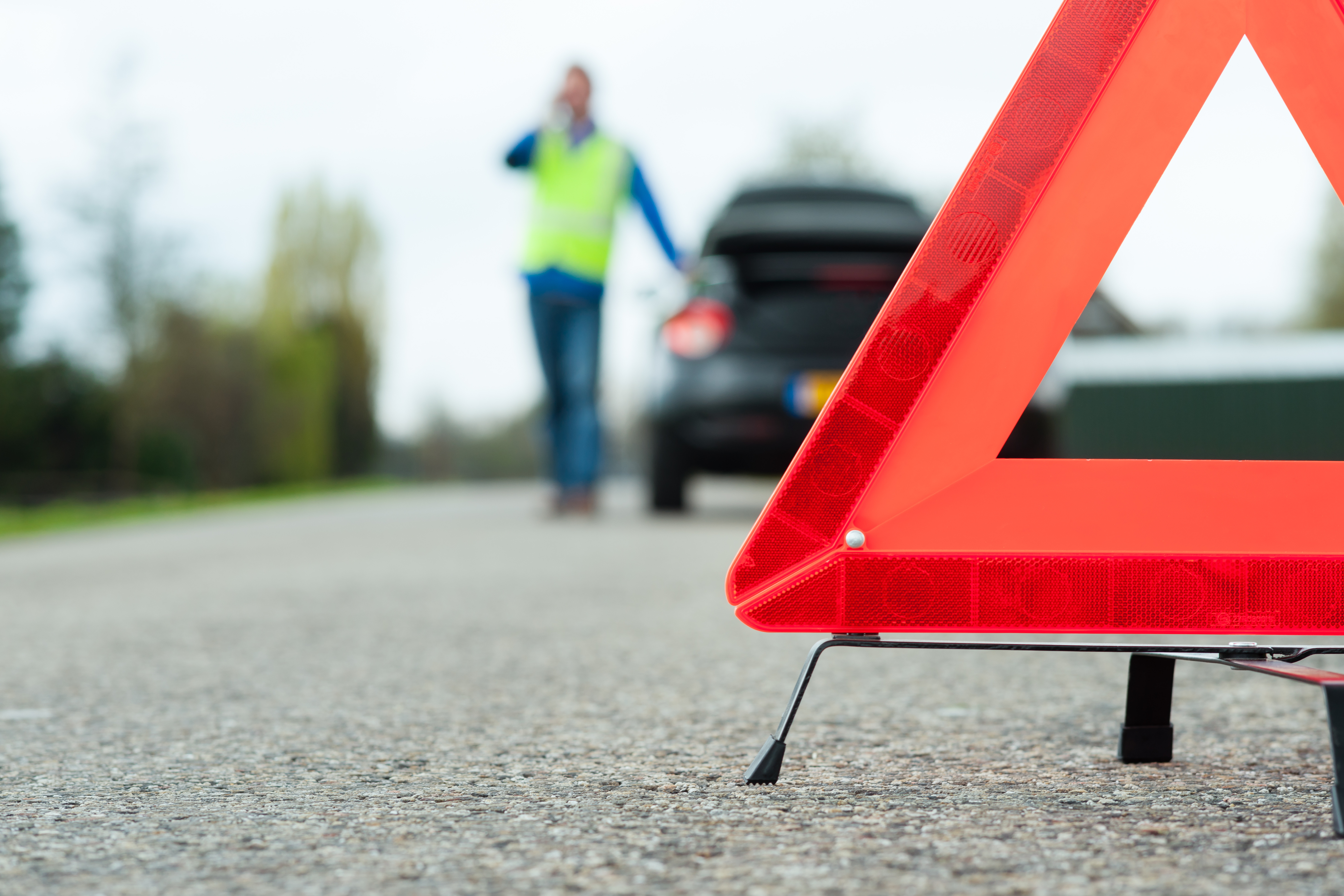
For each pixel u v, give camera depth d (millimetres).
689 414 11172
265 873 2178
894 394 2707
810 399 10945
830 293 11023
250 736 3377
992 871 2146
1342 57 2777
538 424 14148
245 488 56000
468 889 2088
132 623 5812
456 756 3109
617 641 5113
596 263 11898
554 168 11789
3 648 5062
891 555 2699
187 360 48719
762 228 11453
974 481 2707
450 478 72438
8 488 49406
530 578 7473
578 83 11719
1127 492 2713
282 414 60344
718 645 4977
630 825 2453
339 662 4641
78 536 12367
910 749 3139
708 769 2930
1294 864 2166
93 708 3799
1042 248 2742
